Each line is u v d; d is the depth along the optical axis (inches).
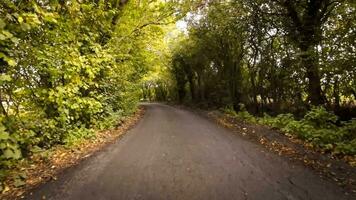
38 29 298.4
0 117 237.9
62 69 322.0
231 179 240.8
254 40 753.0
